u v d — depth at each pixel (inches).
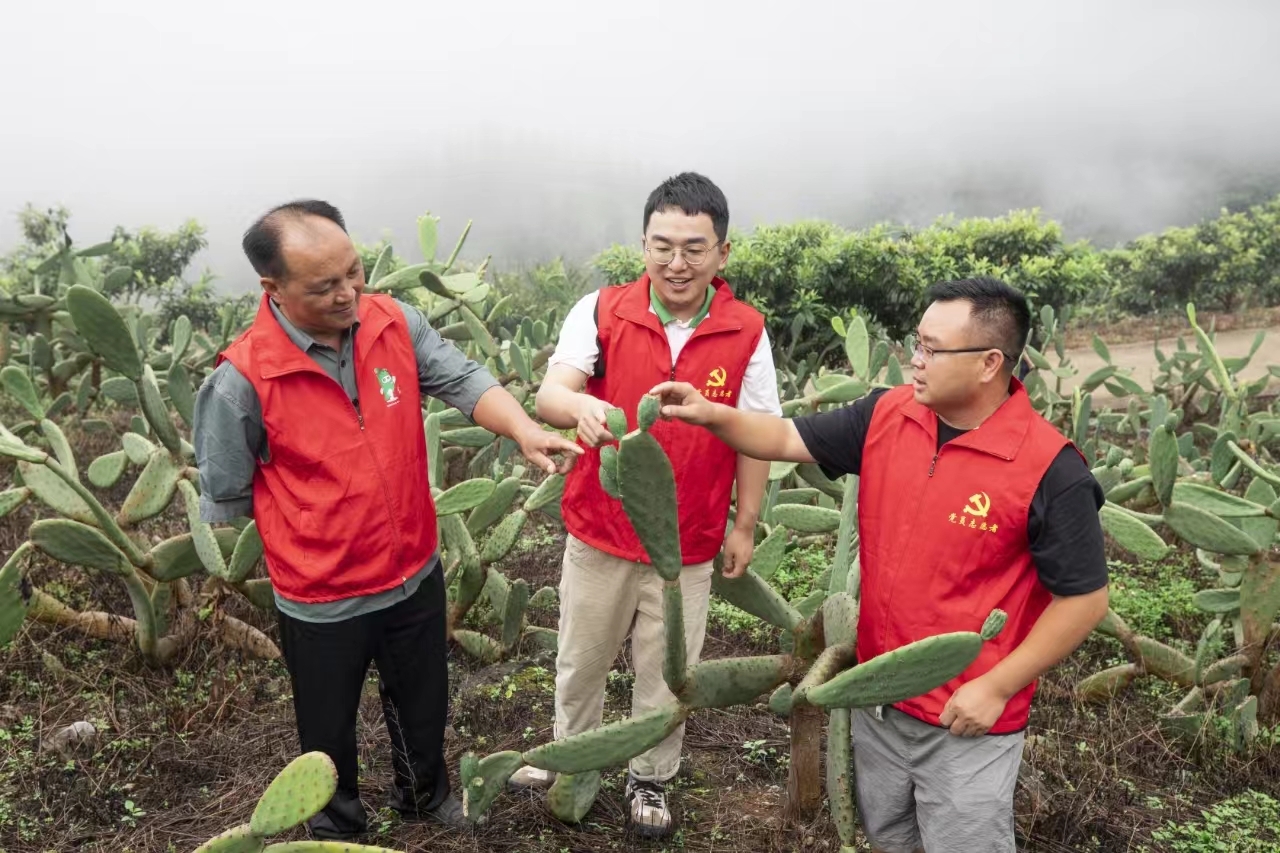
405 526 94.4
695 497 99.0
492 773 87.8
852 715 90.0
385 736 126.3
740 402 100.4
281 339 87.8
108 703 128.8
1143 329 635.5
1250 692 143.8
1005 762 80.9
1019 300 75.7
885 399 84.0
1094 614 75.8
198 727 126.4
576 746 86.0
